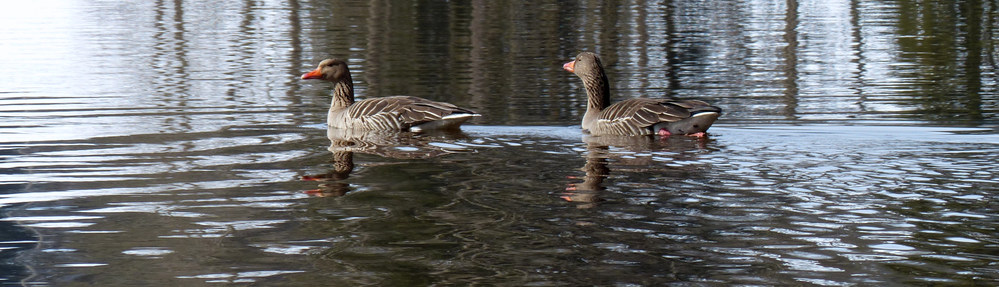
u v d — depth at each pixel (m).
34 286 8.80
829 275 8.93
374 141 16.50
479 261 9.47
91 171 13.75
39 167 14.00
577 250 9.77
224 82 24.73
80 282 8.92
